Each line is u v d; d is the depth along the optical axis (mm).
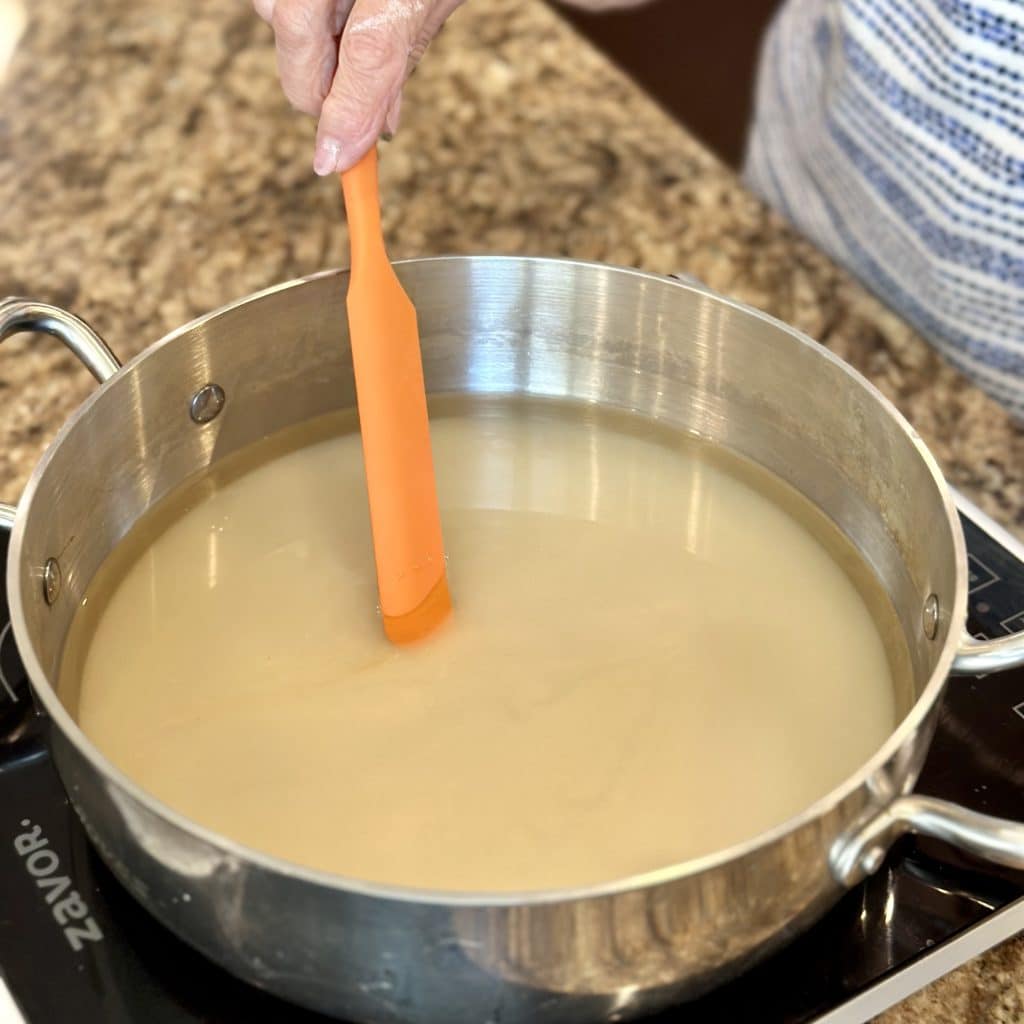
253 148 1037
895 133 976
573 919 445
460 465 804
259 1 600
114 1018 535
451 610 705
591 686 663
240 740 633
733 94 2090
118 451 690
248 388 751
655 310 754
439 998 477
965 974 568
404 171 1006
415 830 588
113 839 503
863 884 586
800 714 655
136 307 901
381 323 619
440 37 1133
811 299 913
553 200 985
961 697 656
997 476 808
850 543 742
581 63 1113
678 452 802
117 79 1102
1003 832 488
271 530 754
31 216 975
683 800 606
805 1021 538
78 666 670
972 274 977
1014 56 865
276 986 504
